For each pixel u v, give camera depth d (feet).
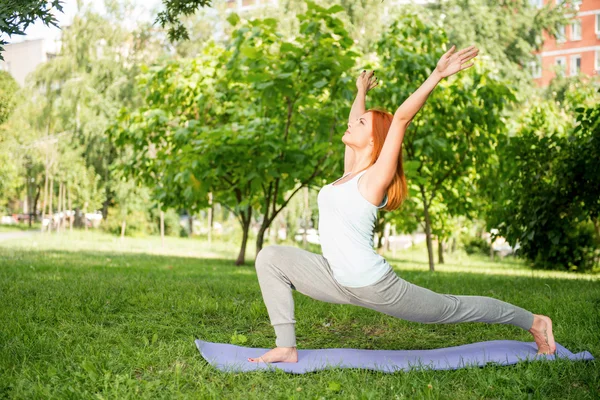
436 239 66.18
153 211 99.04
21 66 172.55
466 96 42.63
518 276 35.40
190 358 12.32
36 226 124.26
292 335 12.11
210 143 34.40
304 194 79.15
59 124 88.28
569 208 31.19
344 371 11.49
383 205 11.47
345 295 11.50
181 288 23.04
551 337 12.42
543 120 57.52
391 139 11.00
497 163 45.14
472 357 12.46
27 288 21.97
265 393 10.36
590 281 29.96
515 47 95.76
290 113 35.68
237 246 88.69
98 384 10.69
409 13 43.21
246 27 34.04
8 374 11.19
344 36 32.55
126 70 88.58
